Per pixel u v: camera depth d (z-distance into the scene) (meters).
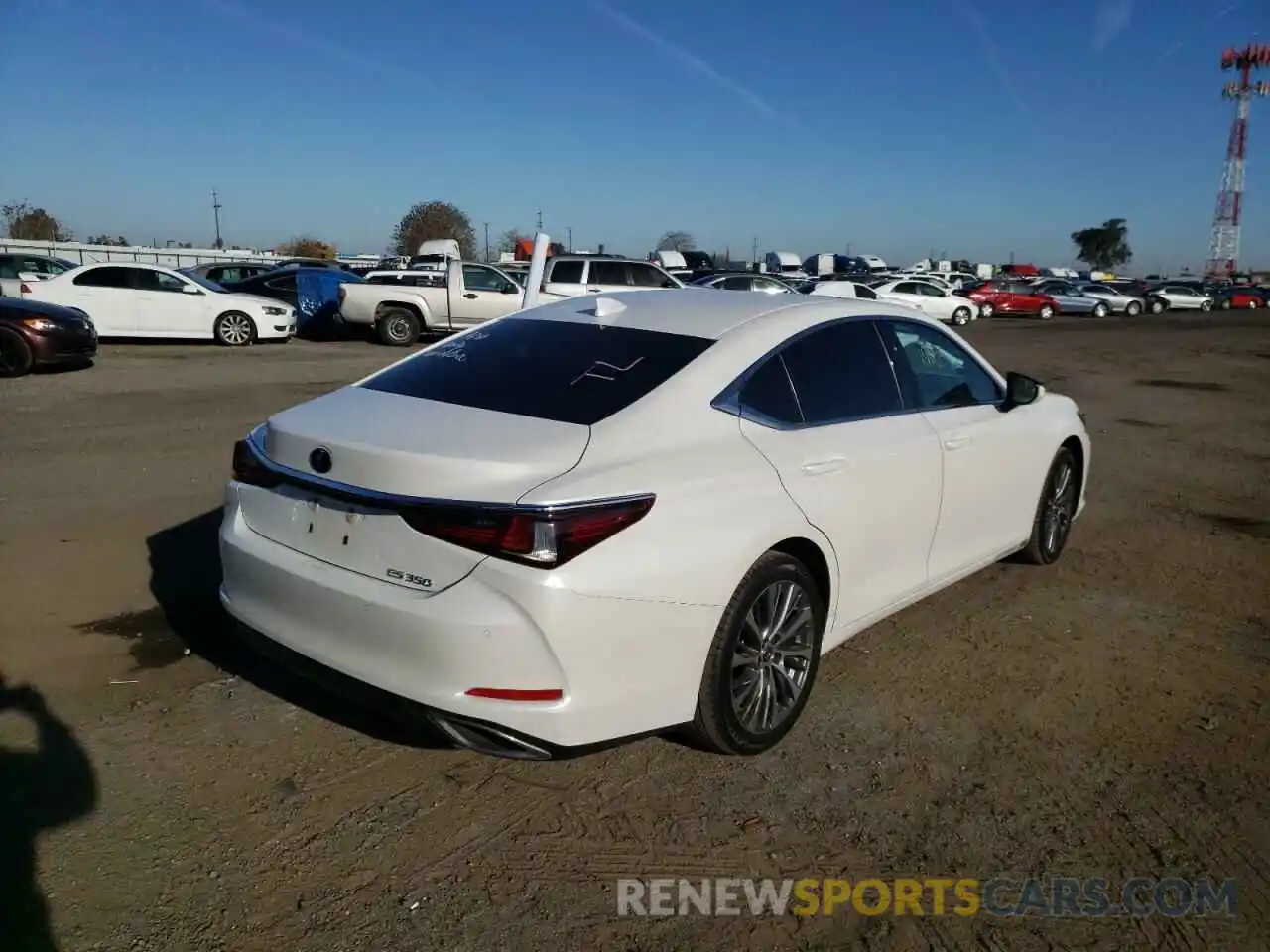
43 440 8.48
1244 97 98.25
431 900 2.74
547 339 3.86
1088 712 4.00
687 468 3.19
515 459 2.94
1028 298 40.91
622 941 2.62
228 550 3.43
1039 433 5.21
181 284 18.27
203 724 3.63
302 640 3.17
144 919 2.61
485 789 3.29
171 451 8.14
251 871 2.83
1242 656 4.62
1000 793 3.39
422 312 20.02
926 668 4.38
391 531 2.96
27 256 24.12
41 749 3.41
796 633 3.60
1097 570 5.85
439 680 2.86
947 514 4.46
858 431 3.91
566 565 2.82
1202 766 3.61
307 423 3.31
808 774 3.46
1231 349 25.05
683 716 3.22
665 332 3.76
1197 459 9.70
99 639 4.32
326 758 3.45
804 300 4.20
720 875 2.91
